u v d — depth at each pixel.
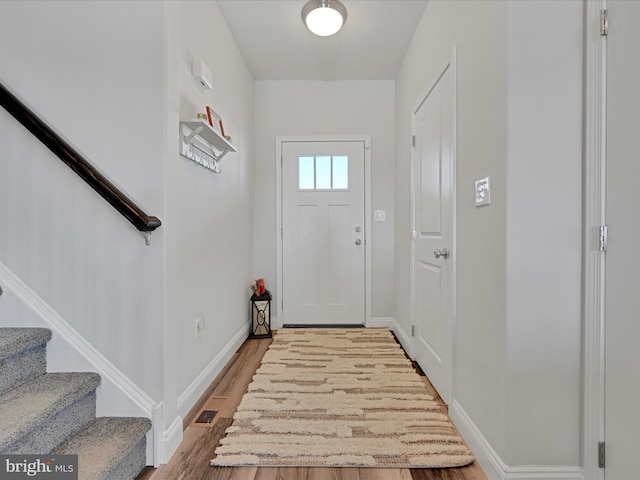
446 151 1.99
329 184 3.65
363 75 3.53
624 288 1.12
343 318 3.65
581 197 1.27
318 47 3.01
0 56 1.50
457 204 1.79
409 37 2.84
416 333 2.65
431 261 2.27
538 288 1.28
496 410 1.36
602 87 1.19
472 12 1.60
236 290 2.94
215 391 2.15
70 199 1.50
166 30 1.51
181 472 1.42
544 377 1.28
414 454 1.51
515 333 1.28
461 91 1.74
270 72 3.47
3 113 1.49
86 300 1.50
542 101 1.27
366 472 1.42
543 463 1.28
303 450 1.53
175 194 1.61
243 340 3.15
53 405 1.21
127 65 1.50
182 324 1.83
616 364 1.15
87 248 1.50
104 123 1.50
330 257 3.65
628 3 1.10
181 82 1.82
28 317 1.47
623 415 1.13
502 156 1.31
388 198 3.64
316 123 3.64
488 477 1.39
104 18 1.49
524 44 1.26
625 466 1.12
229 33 2.72
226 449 1.54
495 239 1.37
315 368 2.46
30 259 1.50
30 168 1.50
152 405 1.48
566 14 1.26
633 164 1.09
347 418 1.79
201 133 1.95
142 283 1.50
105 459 1.20
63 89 1.50
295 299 3.65
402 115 3.22
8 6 1.50
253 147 3.63
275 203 3.65
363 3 2.42
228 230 2.69
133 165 1.50
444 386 1.98
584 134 1.25
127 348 1.50
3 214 1.50
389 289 3.64
